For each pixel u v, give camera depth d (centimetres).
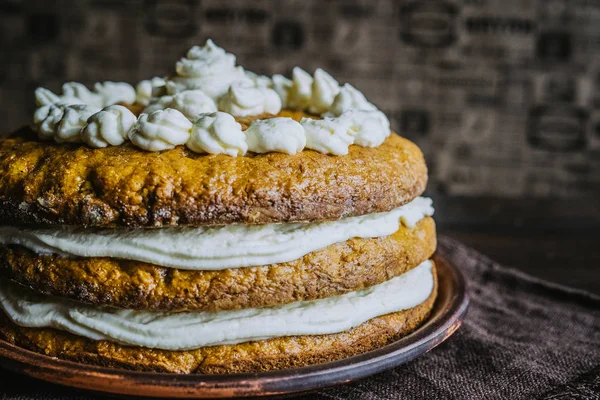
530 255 67
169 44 95
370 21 96
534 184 102
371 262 42
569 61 97
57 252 40
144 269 39
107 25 95
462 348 47
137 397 38
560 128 100
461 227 75
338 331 41
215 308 39
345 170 41
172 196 39
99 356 40
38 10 94
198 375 38
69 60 96
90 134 41
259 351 40
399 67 97
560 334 50
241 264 39
